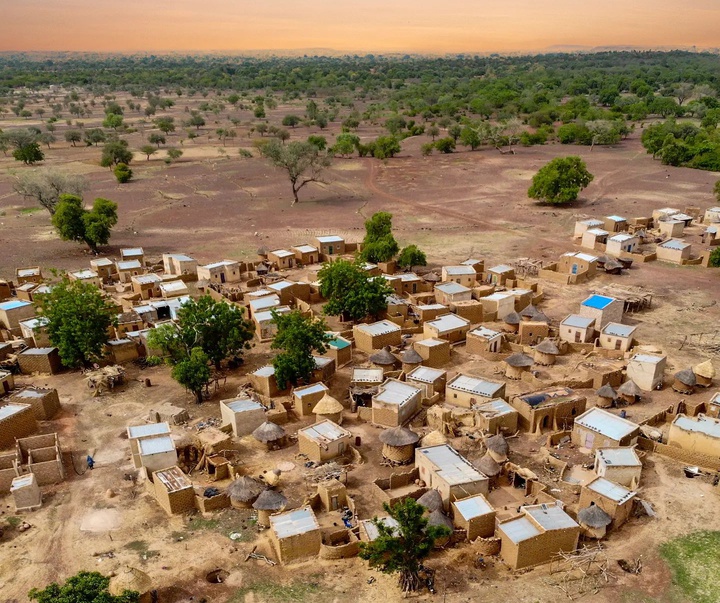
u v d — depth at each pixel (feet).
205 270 346.33
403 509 142.31
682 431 189.47
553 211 501.97
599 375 231.30
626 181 605.31
